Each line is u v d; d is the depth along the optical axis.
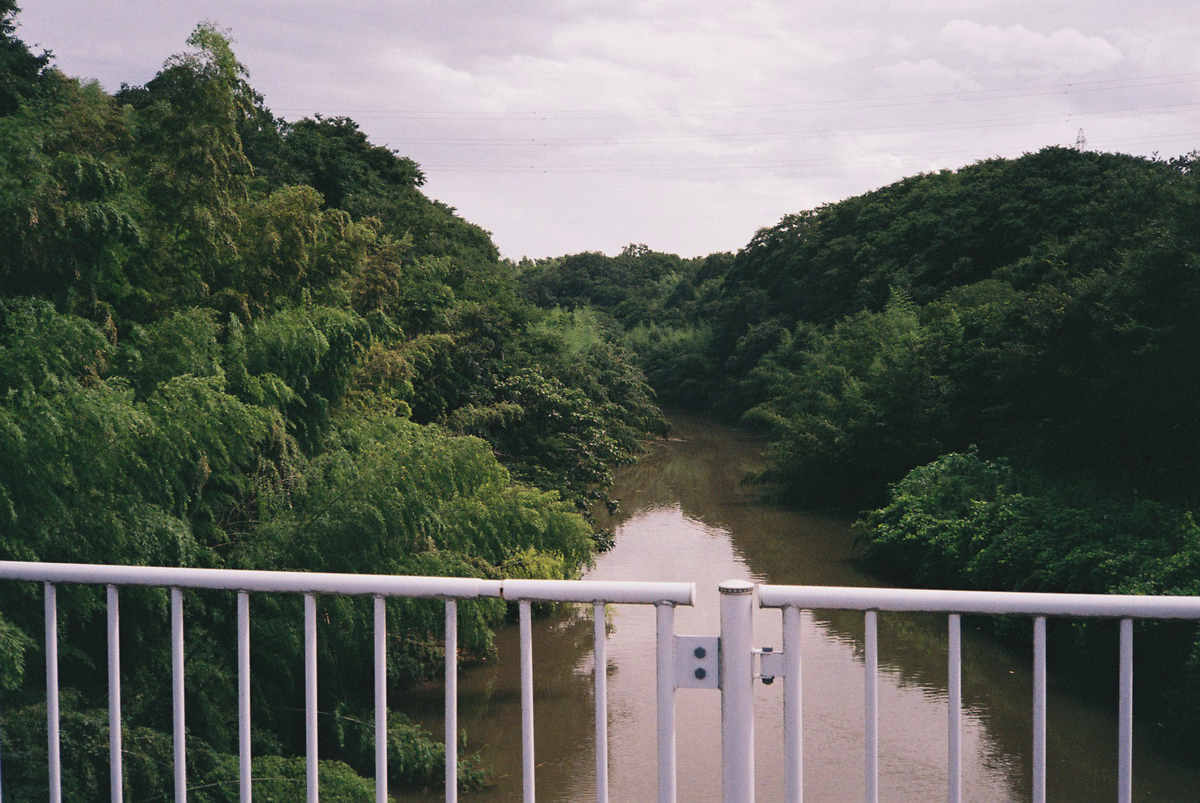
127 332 8.57
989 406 20.38
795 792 1.73
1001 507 13.62
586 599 1.76
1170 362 13.05
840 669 11.07
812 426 23.58
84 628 6.63
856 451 22.34
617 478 28.69
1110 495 13.71
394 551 8.97
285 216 10.18
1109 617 1.66
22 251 6.86
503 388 19.03
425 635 9.99
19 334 6.64
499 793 8.03
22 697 5.94
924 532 14.76
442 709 9.84
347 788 6.59
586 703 10.15
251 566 7.81
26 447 6.04
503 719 9.68
